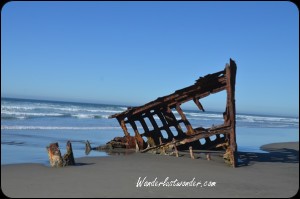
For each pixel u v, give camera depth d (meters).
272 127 47.84
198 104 15.00
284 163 14.17
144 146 16.73
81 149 17.20
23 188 8.56
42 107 54.53
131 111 16.53
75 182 9.27
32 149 15.99
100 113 51.44
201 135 14.38
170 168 11.80
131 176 10.23
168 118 16.06
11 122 30.73
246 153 17.56
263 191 8.88
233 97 13.41
